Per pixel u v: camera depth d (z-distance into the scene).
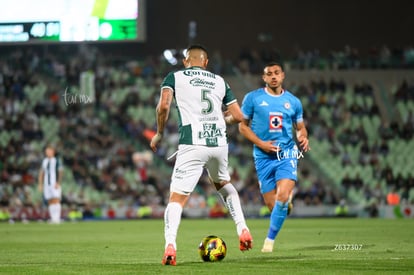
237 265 29.80
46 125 121.62
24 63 132.50
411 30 145.00
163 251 40.25
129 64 135.38
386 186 112.62
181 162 30.59
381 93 134.50
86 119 122.75
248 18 147.00
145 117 126.69
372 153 120.19
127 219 103.94
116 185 110.88
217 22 146.62
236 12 146.88
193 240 50.50
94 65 133.62
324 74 136.50
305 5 146.88
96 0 82.81
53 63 133.00
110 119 123.50
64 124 121.44
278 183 38.84
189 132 30.56
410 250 38.78
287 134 40.19
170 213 30.19
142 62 136.12
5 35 84.06
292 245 43.41
